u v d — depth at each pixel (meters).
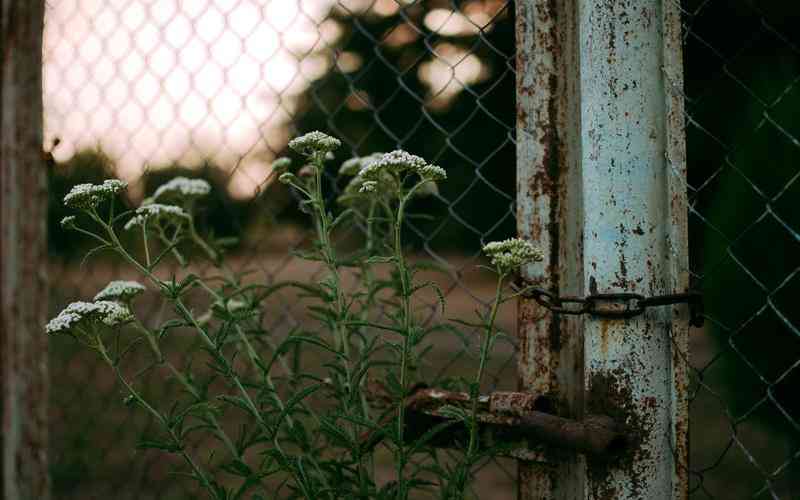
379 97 13.05
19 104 1.02
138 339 1.69
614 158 1.33
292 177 1.64
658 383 1.32
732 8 2.73
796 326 2.88
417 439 1.56
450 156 11.17
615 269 1.33
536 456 1.42
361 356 1.56
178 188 2.02
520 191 1.47
